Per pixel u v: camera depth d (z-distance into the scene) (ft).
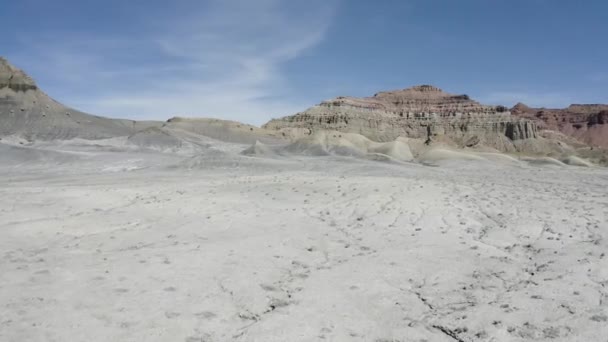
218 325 23.45
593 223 49.93
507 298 27.73
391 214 57.21
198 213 59.67
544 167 282.97
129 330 22.27
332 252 40.27
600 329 22.76
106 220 54.44
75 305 25.05
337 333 23.08
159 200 70.90
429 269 34.24
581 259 35.58
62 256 36.68
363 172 155.74
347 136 347.97
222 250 39.34
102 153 272.51
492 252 39.58
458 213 56.95
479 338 22.54
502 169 222.28
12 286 27.99
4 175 177.68
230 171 163.12
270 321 24.17
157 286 28.89
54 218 55.11
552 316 24.64
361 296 28.40
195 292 28.07
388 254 38.93
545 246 40.93
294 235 46.57
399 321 24.75
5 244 41.16
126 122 521.24
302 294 28.48
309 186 83.20
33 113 428.15
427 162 283.79
